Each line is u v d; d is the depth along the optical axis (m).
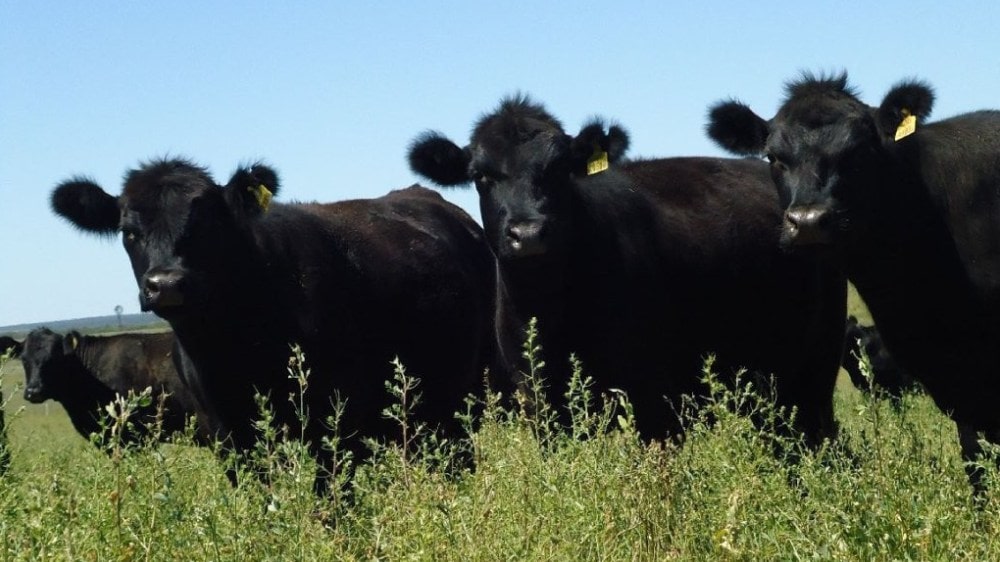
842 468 8.46
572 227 11.48
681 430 11.75
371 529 7.62
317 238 11.87
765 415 11.95
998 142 9.96
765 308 12.46
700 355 12.16
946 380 10.19
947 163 10.02
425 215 13.71
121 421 6.26
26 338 24.69
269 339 11.01
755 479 7.46
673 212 12.33
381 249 12.48
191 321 10.90
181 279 10.68
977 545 6.70
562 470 7.86
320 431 11.09
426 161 12.73
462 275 13.35
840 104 10.48
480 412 13.51
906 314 10.23
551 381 11.47
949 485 7.29
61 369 24.02
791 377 12.83
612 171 12.64
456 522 6.88
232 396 11.08
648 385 11.54
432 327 12.72
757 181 13.15
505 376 12.38
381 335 12.09
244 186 11.19
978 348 9.91
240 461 10.43
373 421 11.91
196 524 6.87
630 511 7.25
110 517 7.00
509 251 11.28
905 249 10.11
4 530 6.58
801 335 12.71
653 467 7.66
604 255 11.57
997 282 9.67
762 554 6.70
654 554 7.05
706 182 12.90
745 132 11.62
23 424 22.56
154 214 11.15
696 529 7.31
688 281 12.05
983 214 9.78
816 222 9.91
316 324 11.30
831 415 13.15
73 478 8.70
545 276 11.29
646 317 11.63
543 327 11.41
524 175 11.67
